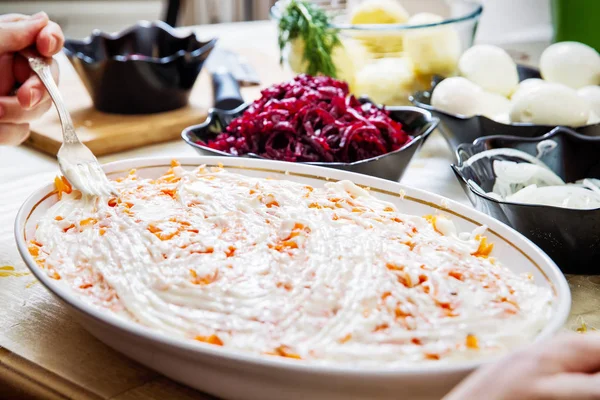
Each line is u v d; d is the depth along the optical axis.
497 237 0.57
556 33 1.08
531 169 0.69
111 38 0.99
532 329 0.47
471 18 0.91
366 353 0.45
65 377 0.52
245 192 0.60
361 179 0.64
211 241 0.55
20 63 0.72
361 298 0.48
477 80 0.86
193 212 0.58
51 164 0.82
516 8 1.27
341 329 0.46
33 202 0.60
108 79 0.89
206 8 1.67
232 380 0.43
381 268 0.51
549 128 0.74
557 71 0.87
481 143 0.70
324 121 0.73
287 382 0.41
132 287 0.51
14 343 0.55
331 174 0.64
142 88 0.90
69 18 1.72
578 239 0.60
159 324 0.48
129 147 0.86
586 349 0.38
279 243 0.55
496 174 0.69
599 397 0.34
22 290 0.61
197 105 0.95
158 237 0.55
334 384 0.40
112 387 0.51
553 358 0.37
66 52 0.90
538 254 0.54
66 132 0.64
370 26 0.90
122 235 0.56
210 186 0.61
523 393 0.35
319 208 0.58
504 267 0.56
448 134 0.79
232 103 0.91
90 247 0.56
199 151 0.72
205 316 0.48
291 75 1.04
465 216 0.59
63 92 0.98
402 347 0.45
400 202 0.62
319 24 0.91
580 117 0.76
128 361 0.54
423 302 0.49
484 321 0.47
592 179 0.69
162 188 0.62
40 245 0.57
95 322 0.47
